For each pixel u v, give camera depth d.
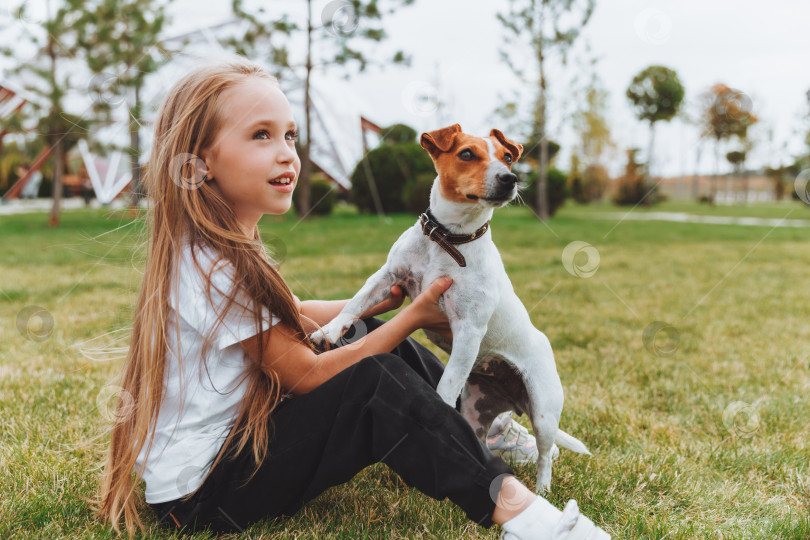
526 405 1.91
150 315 1.46
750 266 6.49
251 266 1.46
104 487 1.55
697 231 10.38
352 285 4.65
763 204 21.80
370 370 1.40
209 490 1.43
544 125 11.35
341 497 1.72
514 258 6.34
